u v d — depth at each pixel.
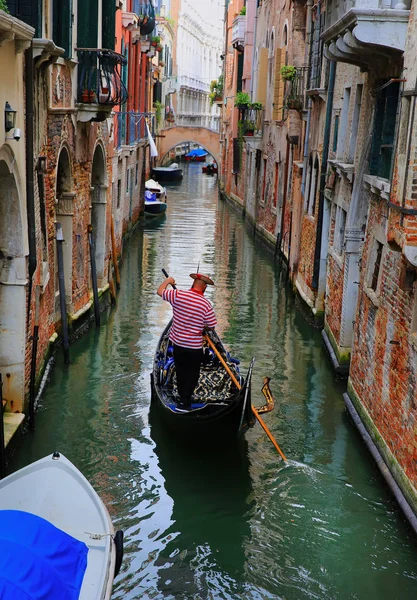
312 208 16.06
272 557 7.20
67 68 11.73
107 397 10.70
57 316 12.51
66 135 11.88
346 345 11.79
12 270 8.90
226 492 8.31
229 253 23.22
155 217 30.50
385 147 8.85
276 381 11.74
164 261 21.38
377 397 8.97
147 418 10.09
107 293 16.39
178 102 57.25
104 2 13.82
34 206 9.16
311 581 6.84
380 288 9.12
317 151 15.66
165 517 7.82
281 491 8.35
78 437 9.43
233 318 15.55
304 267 16.39
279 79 22.58
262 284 18.97
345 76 12.92
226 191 38.00
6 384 9.13
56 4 11.20
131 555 7.14
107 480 8.47
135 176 25.92
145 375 11.65
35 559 4.89
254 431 9.86
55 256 12.13
